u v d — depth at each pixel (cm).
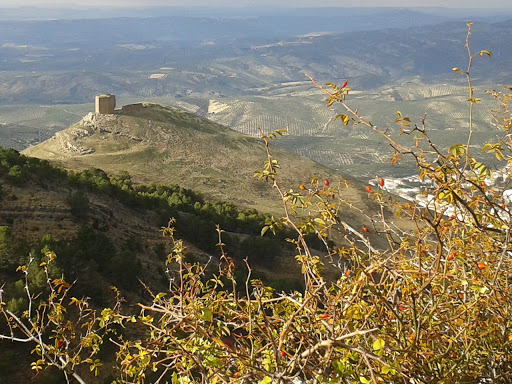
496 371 372
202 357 346
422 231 346
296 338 375
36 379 1381
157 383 363
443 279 370
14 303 1550
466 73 369
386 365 281
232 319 379
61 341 439
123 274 2342
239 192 9275
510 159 396
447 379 322
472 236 376
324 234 357
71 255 2278
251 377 340
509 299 359
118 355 402
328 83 362
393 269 325
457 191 348
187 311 352
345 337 288
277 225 347
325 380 297
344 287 330
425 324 363
